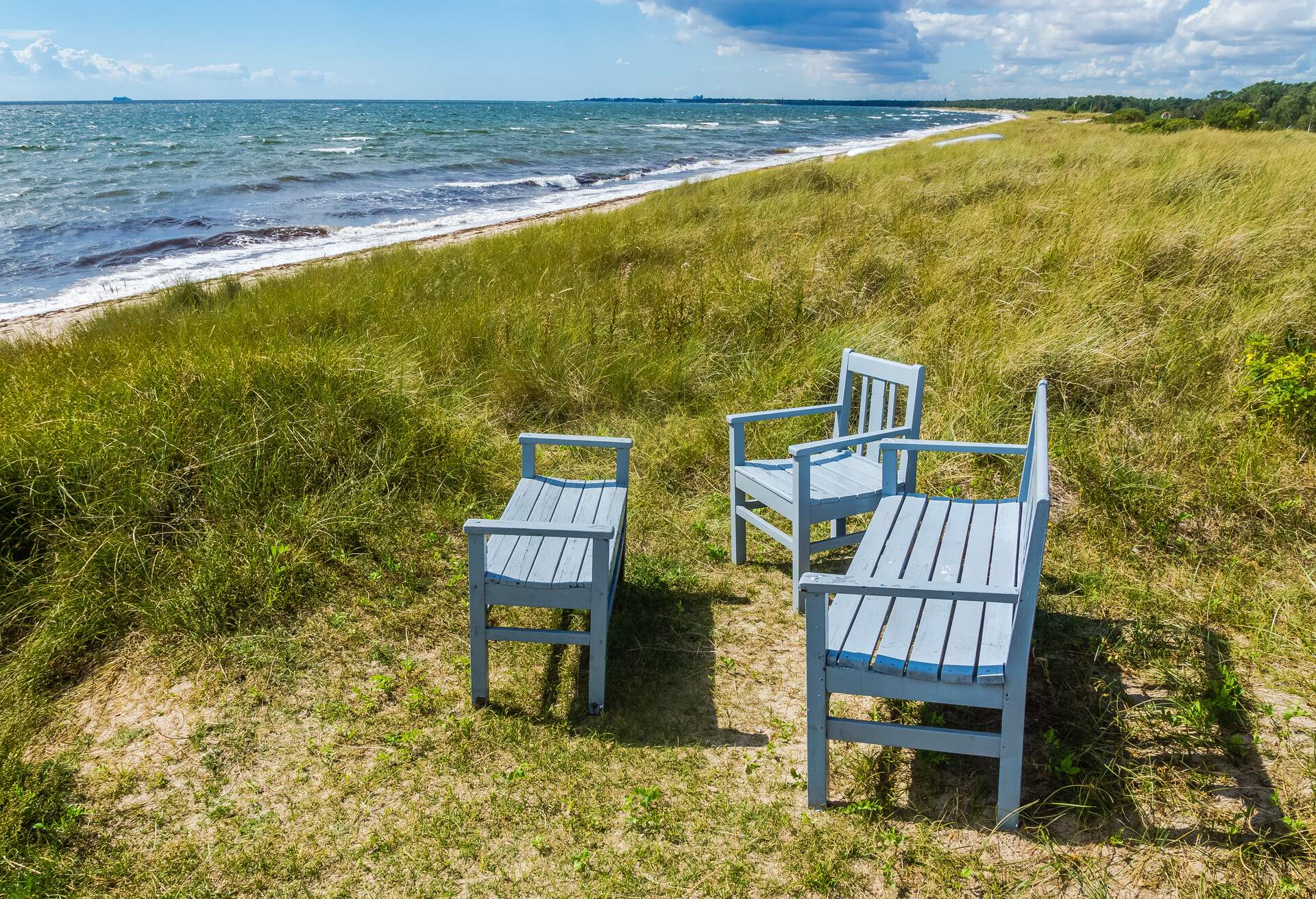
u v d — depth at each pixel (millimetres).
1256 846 2264
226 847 2475
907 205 11094
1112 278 6141
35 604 3592
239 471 4273
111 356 6582
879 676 2371
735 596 3797
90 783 2725
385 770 2766
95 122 80688
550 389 5992
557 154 39156
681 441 5254
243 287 10102
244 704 3100
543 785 2688
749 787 2650
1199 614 3318
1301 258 6156
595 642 2947
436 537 4262
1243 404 4605
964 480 4586
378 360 5531
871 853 2369
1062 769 2527
